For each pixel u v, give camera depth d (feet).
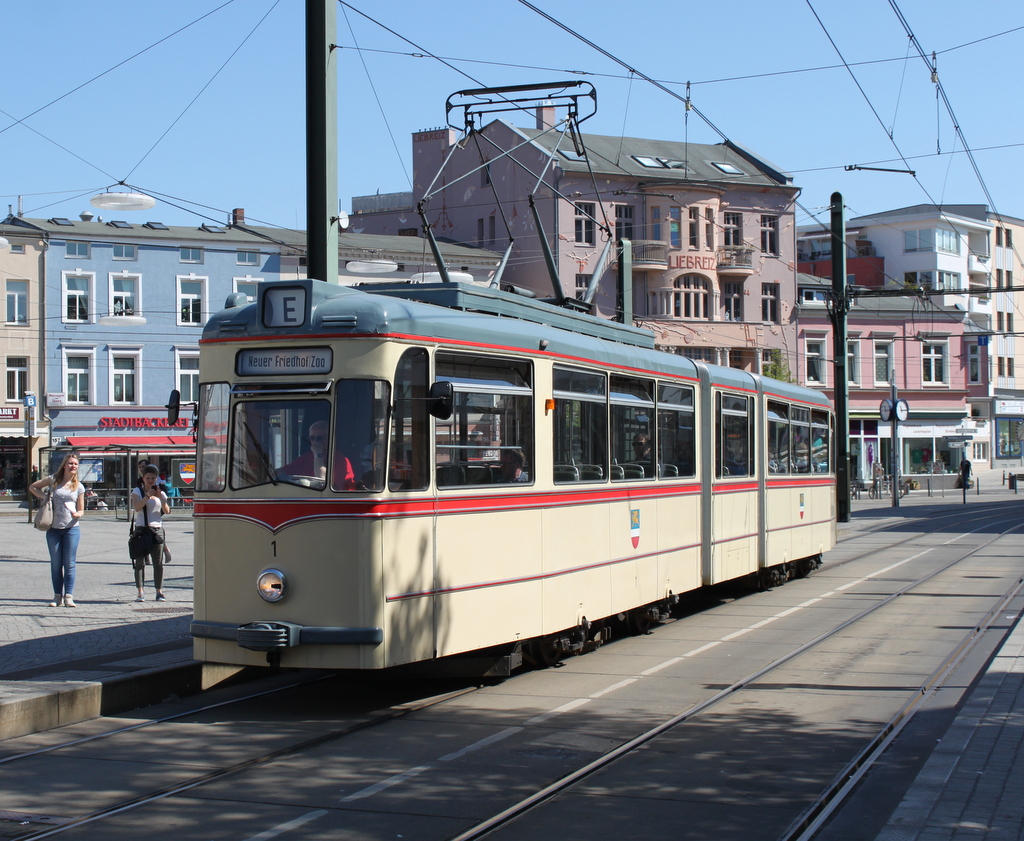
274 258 168.96
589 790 22.65
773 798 22.02
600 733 27.48
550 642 36.50
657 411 44.50
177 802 21.77
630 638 43.88
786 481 61.21
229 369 30.58
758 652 39.65
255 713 30.19
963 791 21.16
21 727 27.45
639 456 42.65
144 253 163.22
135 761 24.99
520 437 34.17
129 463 147.43
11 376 159.33
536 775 23.68
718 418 51.11
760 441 56.95
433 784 22.97
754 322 181.06
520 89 50.14
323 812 21.03
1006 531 102.47
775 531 58.95
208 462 30.60
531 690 33.32
